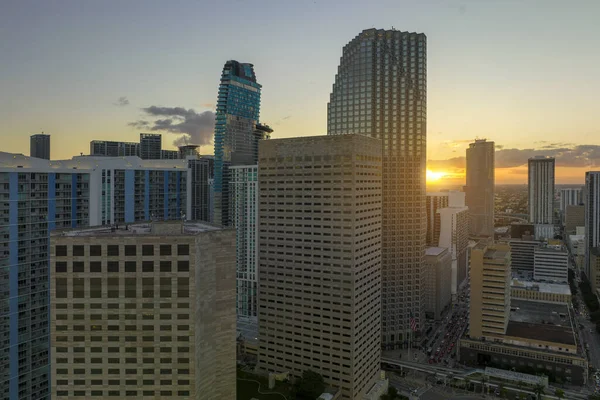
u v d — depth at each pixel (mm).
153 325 120188
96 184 197875
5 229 167000
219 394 130125
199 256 122938
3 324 167500
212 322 127500
